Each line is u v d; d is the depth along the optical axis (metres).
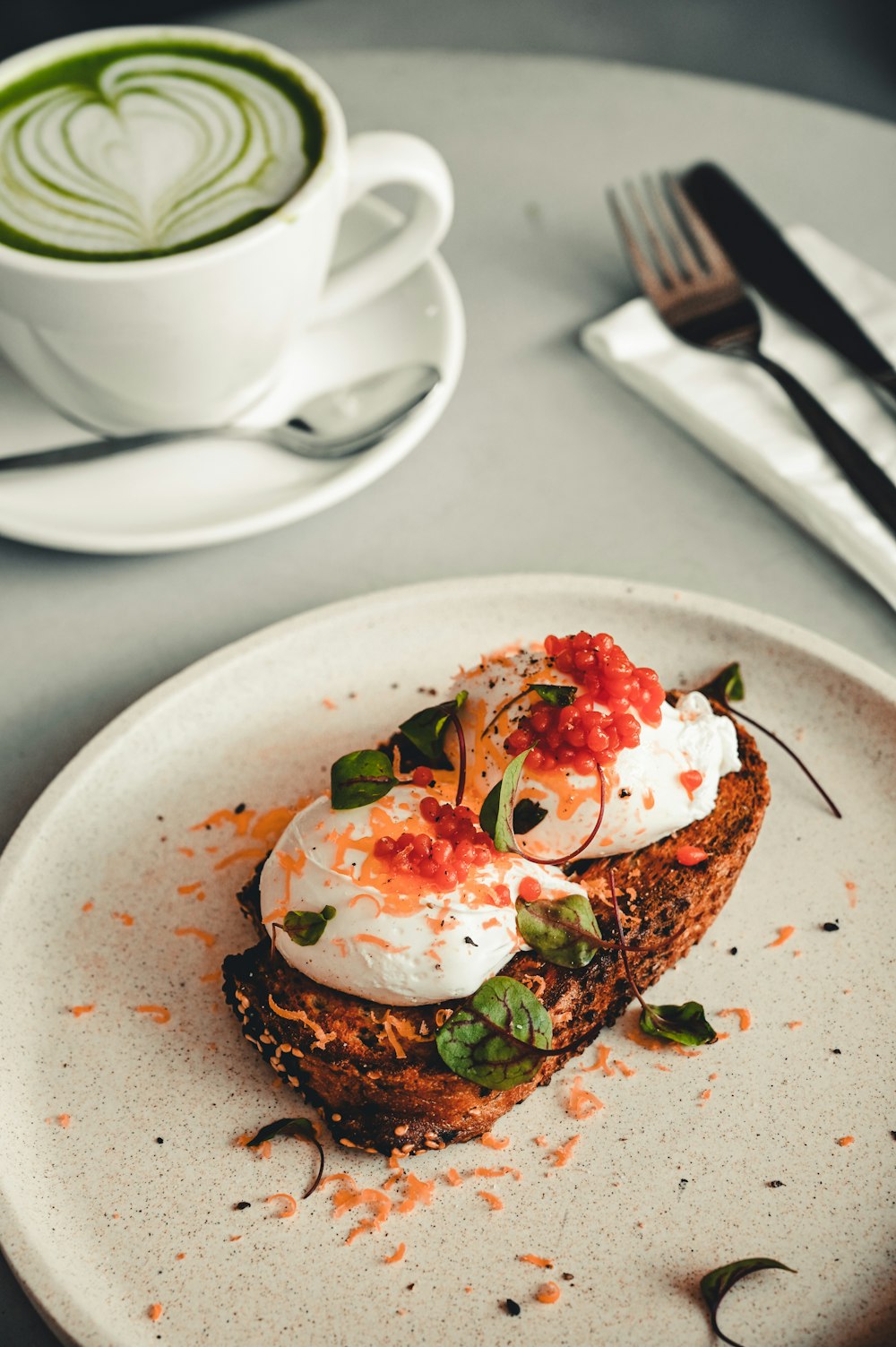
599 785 0.40
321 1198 0.39
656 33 0.90
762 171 0.59
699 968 0.42
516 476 0.52
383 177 0.49
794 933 0.42
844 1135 0.40
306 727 0.46
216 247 0.46
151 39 0.51
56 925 0.42
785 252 0.55
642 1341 0.37
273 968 0.41
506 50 0.85
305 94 0.50
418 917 0.39
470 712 0.42
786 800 0.44
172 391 0.50
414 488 0.52
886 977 0.42
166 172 0.48
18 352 0.49
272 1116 0.40
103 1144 0.39
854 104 0.86
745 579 0.49
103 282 0.45
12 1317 0.38
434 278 0.53
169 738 0.45
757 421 0.51
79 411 0.51
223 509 0.49
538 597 0.47
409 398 0.51
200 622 0.49
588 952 0.40
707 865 0.42
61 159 0.48
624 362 0.53
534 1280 0.38
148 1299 0.38
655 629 0.47
